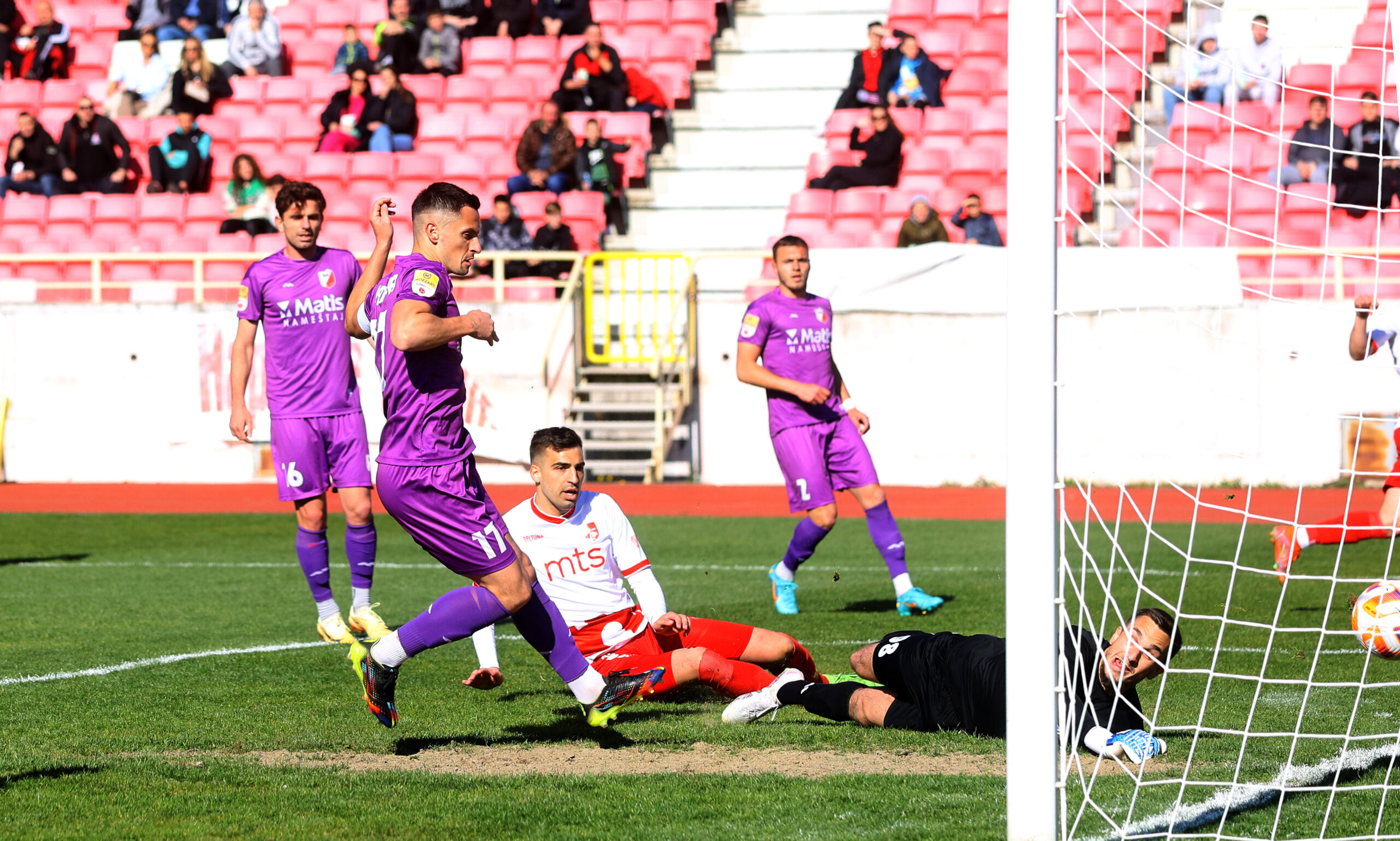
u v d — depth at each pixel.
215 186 62.25
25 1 71.44
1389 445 45.16
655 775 13.73
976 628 22.97
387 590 28.34
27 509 44.75
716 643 17.22
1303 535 23.94
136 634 22.95
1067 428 43.94
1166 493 44.19
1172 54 56.03
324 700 17.64
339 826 12.18
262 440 52.25
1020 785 11.20
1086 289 43.88
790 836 11.77
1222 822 11.76
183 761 14.47
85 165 61.38
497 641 22.25
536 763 14.43
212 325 52.38
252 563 32.53
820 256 50.16
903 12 65.44
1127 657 14.01
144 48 66.88
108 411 52.91
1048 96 11.30
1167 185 52.16
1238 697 17.34
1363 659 19.97
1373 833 11.95
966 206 52.62
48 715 16.69
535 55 65.94
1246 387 45.19
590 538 16.78
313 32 69.88
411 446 14.09
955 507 43.75
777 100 64.19
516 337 51.12
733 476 51.25
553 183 57.47
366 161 60.34
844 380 49.84
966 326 49.47
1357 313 24.20
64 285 53.41
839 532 38.53
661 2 66.50
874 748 14.88
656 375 50.62
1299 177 50.69
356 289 15.79
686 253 52.19
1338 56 50.44
